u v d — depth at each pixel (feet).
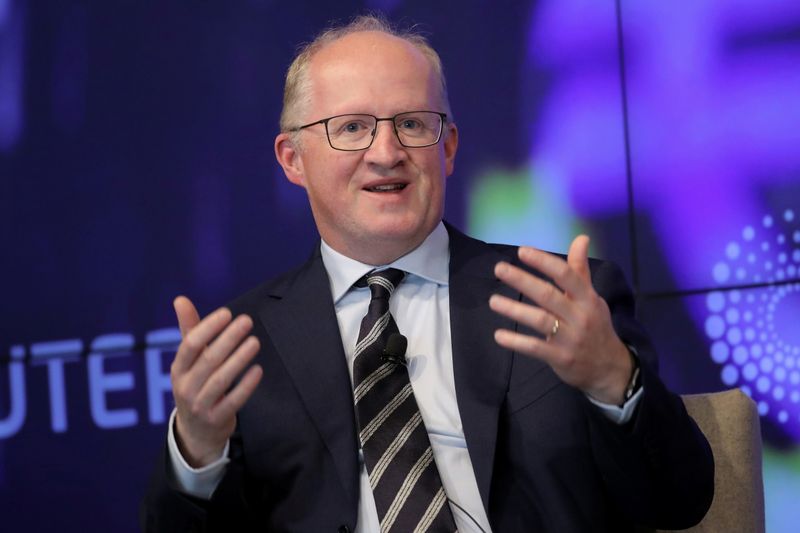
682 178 36.65
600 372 20.63
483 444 23.26
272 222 38.73
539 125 37.86
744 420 24.77
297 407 24.47
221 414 20.94
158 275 38.68
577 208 37.45
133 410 38.32
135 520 38.09
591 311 20.01
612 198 37.22
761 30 36.14
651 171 36.96
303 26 39.06
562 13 37.96
